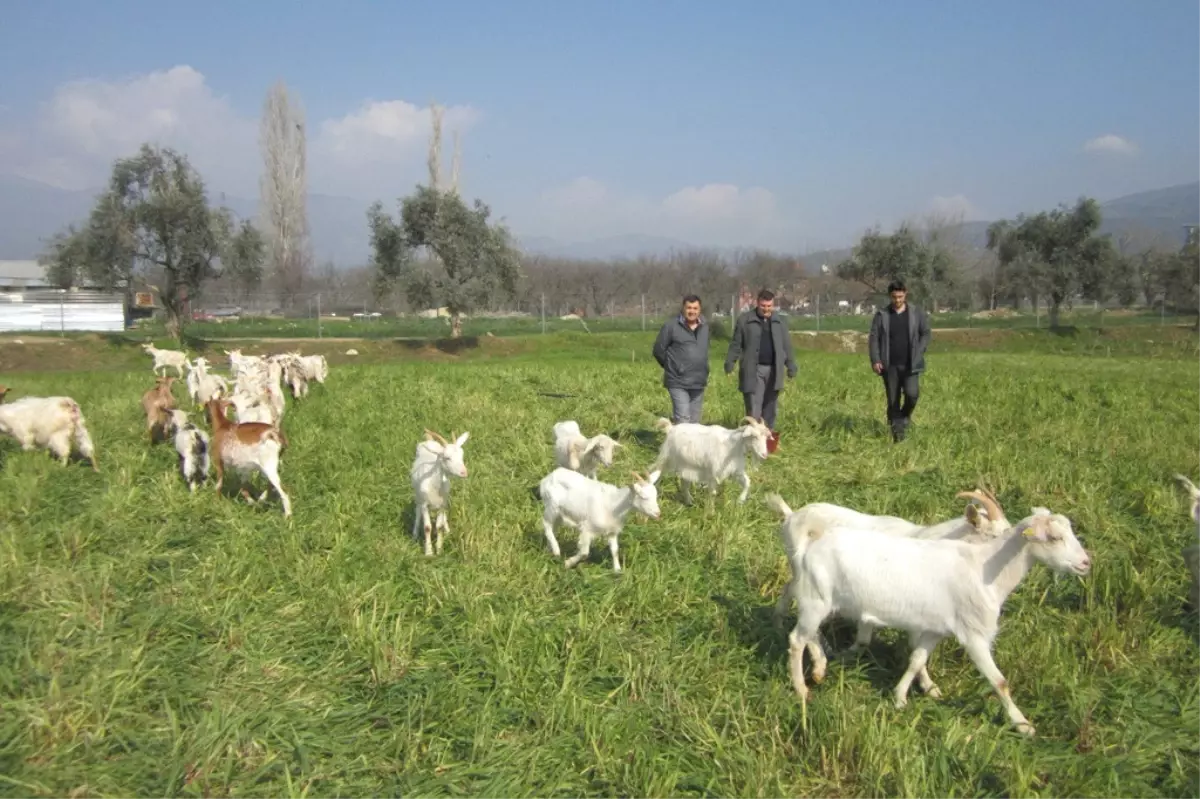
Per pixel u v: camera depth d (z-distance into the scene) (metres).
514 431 13.30
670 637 6.27
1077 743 5.01
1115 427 13.12
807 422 13.82
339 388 19.31
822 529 6.11
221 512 9.09
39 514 8.93
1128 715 5.30
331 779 4.68
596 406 16.16
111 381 22.59
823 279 81.88
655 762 4.84
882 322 12.34
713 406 15.68
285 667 5.79
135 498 9.36
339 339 41.50
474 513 8.81
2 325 45.81
